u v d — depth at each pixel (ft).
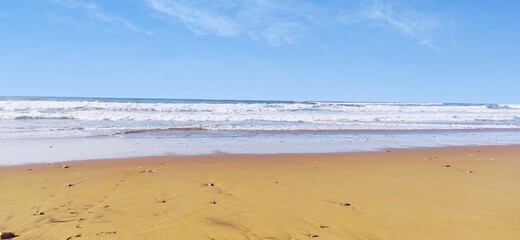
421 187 27.02
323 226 18.60
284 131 73.31
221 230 17.84
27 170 31.94
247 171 32.58
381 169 34.45
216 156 41.78
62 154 42.19
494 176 31.45
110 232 17.31
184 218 19.45
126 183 27.12
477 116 134.21
